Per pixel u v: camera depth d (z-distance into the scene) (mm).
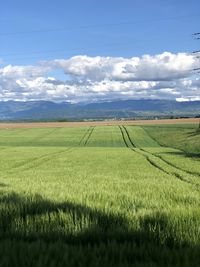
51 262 4285
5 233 6195
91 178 22719
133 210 7922
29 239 5934
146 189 14258
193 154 55312
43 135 123500
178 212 7637
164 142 96125
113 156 53469
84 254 4766
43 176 25672
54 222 6887
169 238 5805
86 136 116875
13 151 65188
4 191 12672
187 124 150250
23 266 4344
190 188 15672
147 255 4820
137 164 40125
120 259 4613
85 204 8859
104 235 6000
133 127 145875
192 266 4254
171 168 33688
